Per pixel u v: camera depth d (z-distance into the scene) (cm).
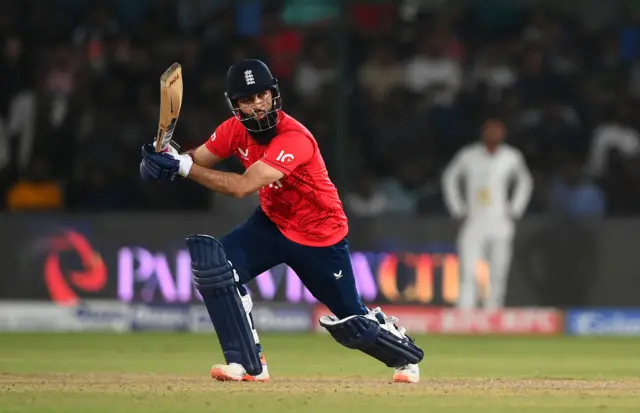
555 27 5222
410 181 4847
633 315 4525
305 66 4962
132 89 4894
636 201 4859
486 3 5231
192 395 1975
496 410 1811
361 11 5103
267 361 3138
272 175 2080
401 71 5075
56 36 4947
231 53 4938
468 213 4456
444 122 4991
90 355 3306
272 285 4472
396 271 4456
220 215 4431
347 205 4434
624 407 1880
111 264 4412
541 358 3400
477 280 4484
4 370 2694
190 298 4444
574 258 4522
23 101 4778
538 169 4956
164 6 5041
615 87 5106
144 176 2072
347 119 4875
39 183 4644
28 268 4394
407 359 2305
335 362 3105
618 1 5206
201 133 4784
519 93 5084
